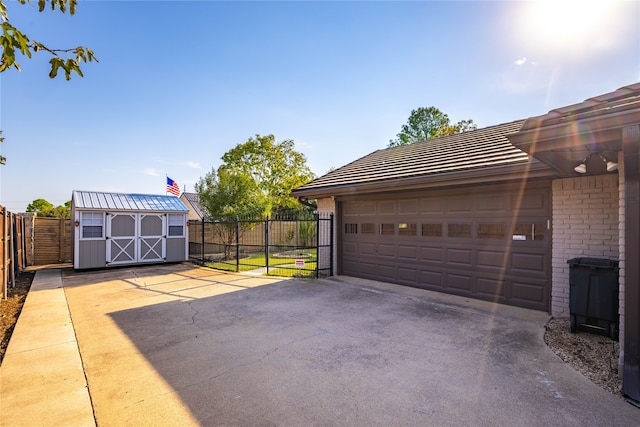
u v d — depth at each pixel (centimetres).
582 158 399
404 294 706
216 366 364
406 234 782
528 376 334
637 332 282
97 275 1009
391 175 772
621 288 328
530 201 591
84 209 1091
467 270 674
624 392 289
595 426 252
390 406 282
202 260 1270
